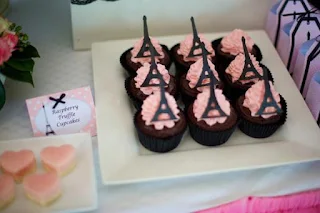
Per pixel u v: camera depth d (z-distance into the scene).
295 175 0.59
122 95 0.64
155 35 0.78
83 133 0.58
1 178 0.52
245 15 0.79
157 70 0.59
